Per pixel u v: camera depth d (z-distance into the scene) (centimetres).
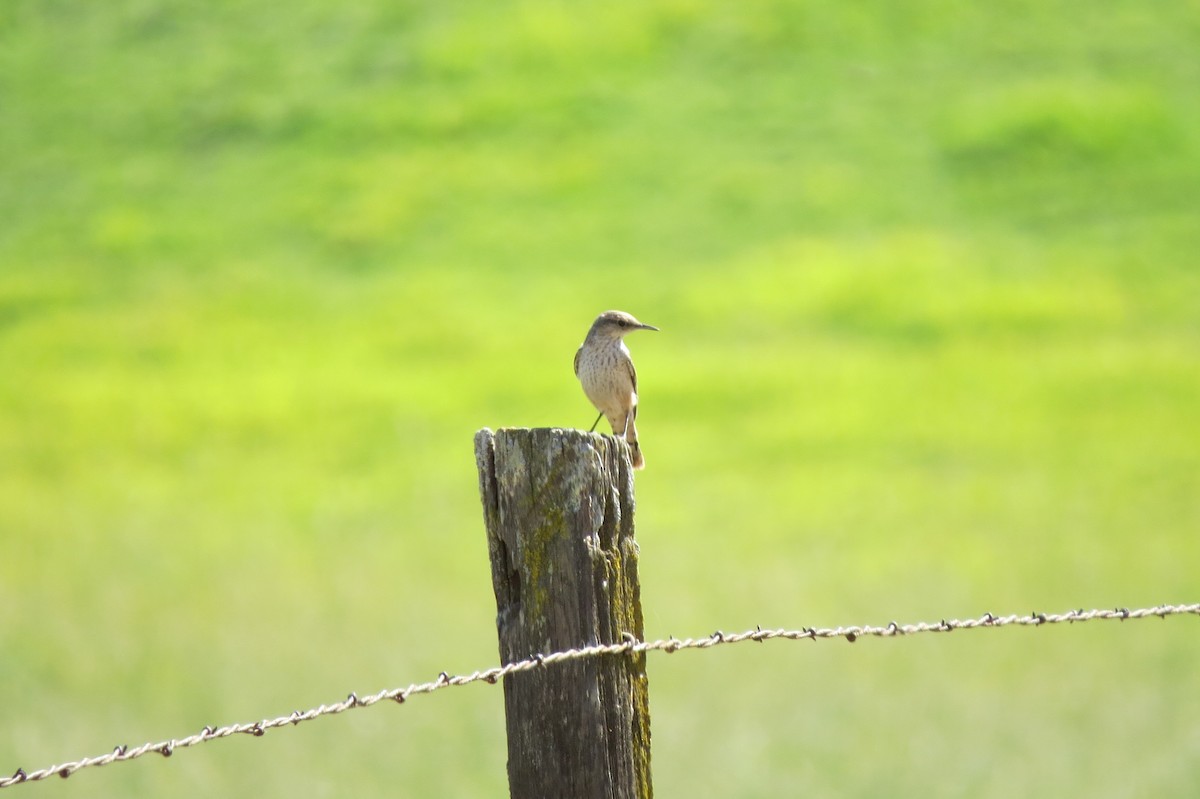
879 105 5169
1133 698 1428
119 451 3219
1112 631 1719
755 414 3275
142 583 2128
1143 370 3381
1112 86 5103
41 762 1272
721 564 2208
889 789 1188
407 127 5278
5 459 3166
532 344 3841
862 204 4556
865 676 1541
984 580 2061
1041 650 1631
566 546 458
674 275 4231
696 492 2767
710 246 4397
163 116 5562
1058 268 4056
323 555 2358
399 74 5666
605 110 5306
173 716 1423
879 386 3400
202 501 2833
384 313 4116
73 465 3131
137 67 5941
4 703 1466
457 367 3719
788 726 1362
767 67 5512
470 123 5300
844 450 2998
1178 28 5516
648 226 4550
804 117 5150
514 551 462
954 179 4656
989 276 4041
